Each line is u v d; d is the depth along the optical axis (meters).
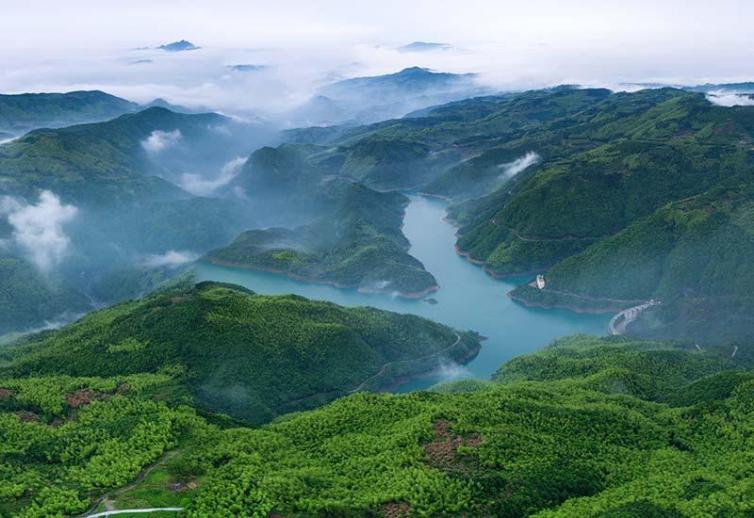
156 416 160.00
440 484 125.12
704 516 114.81
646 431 157.25
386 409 167.75
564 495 126.19
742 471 135.38
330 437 156.50
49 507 120.56
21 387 186.00
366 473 134.50
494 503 120.75
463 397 173.62
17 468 135.00
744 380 178.25
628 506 117.94
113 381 195.62
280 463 141.00
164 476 134.38
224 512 118.69
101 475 132.12
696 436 155.75
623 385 197.12
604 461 141.50
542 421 155.38
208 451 144.50
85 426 159.62
